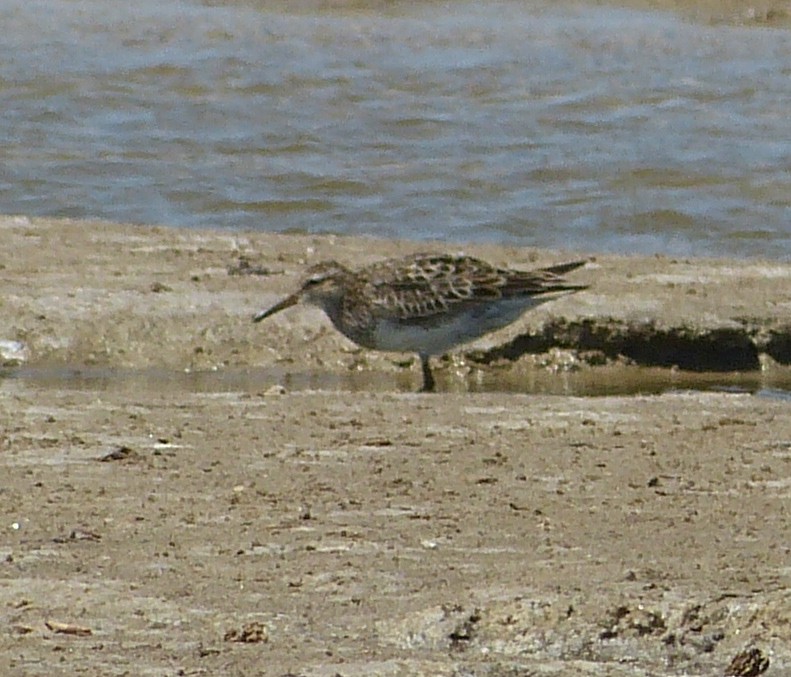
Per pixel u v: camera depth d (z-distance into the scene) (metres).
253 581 9.38
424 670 8.20
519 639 8.72
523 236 21.38
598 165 24.06
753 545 10.06
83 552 9.80
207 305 16.77
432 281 15.34
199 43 31.02
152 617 8.84
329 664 8.23
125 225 20.12
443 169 23.92
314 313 16.73
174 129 25.66
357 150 24.88
